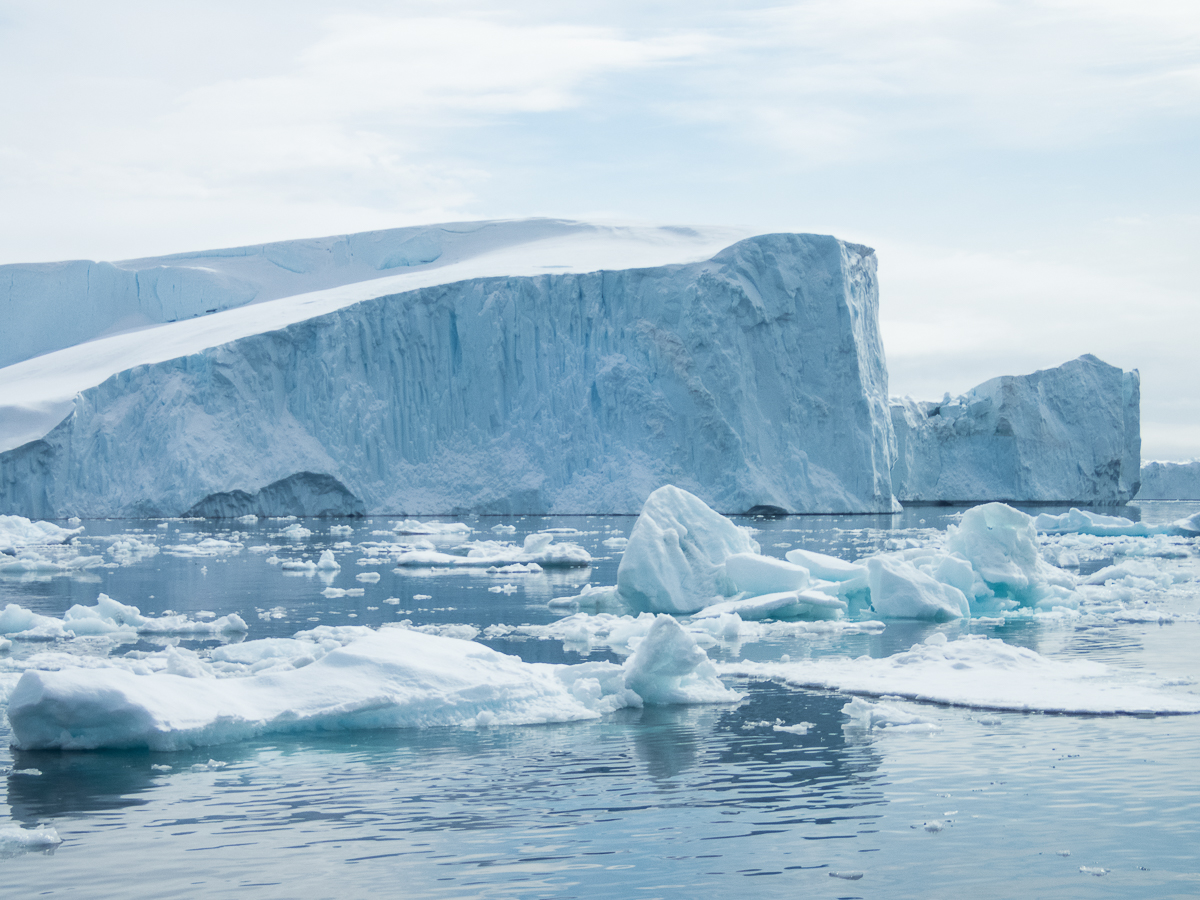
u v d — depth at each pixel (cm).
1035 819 861
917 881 738
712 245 8281
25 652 1725
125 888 730
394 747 1102
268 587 2750
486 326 6706
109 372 6950
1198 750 1060
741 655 1694
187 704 1124
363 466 6538
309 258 9269
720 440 6359
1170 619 2092
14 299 9175
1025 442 8600
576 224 8919
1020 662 1521
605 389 6506
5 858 788
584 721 1223
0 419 6334
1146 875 746
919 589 2155
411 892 722
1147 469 10906
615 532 4928
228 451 6266
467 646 1344
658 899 710
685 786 960
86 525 5638
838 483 6594
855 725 1189
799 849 799
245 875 753
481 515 6456
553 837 828
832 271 6794
